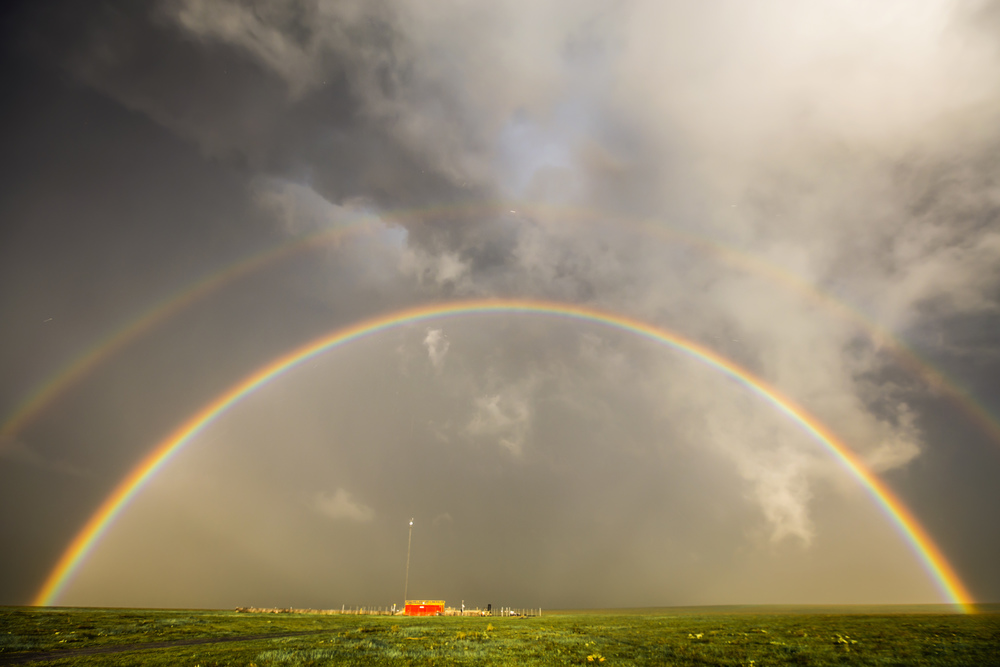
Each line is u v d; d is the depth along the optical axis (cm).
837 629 3459
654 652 2447
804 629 3516
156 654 2447
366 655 2402
